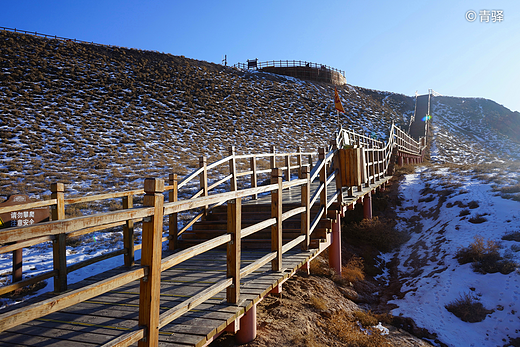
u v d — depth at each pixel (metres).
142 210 2.25
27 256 8.02
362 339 6.27
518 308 7.44
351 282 9.48
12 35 42.25
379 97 67.62
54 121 26.95
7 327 1.56
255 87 52.22
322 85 61.91
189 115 36.91
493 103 69.50
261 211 7.74
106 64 43.88
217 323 3.30
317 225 7.08
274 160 10.50
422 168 25.39
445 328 7.38
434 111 65.81
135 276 2.24
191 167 20.64
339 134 9.88
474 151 44.56
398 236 13.64
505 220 11.79
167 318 2.50
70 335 3.28
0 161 18.06
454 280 8.99
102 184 15.64
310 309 6.81
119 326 3.44
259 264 4.18
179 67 50.06
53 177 16.28
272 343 5.05
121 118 31.55
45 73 36.50
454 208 14.50
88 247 8.77
